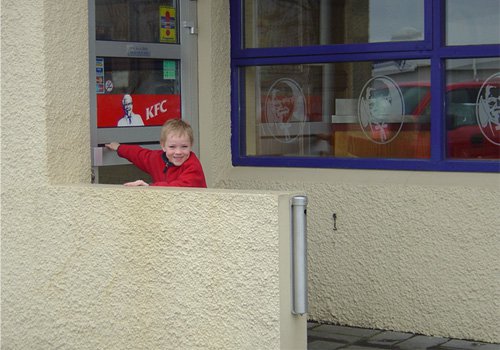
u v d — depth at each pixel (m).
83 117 15.14
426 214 15.64
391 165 16.22
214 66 17.62
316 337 15.80
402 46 16.08
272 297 11.91
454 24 15.65
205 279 12.53
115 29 16.50
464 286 15.37
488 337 15.24
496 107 15.31
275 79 17.69
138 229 13.23
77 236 14.04
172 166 15.13
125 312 13.47
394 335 15.86
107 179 16.56
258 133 17.97
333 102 16.98
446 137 15.80
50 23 14.61
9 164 14.91
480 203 15.16
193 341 12.71
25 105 14.72
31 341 14.73
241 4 17.84
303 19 17.22
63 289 14.28
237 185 17.62
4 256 15.03
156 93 17.23
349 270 16.44
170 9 17.45
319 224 16.72
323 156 17.14
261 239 11.97
